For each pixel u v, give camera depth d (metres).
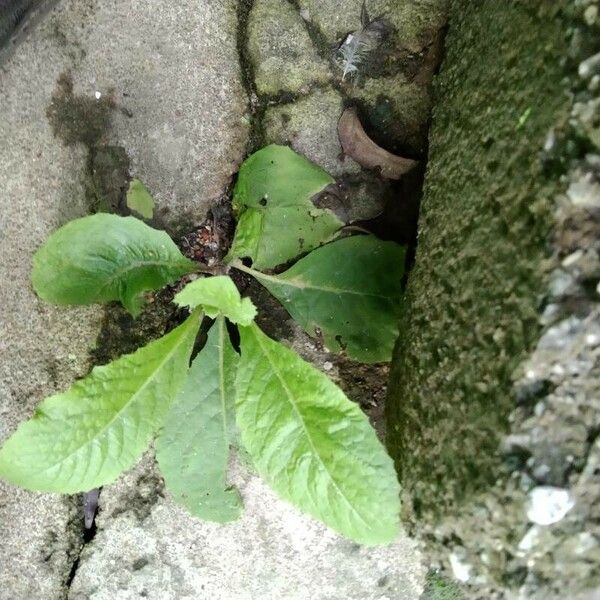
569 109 0.20
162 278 0.31
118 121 0.33
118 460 0.28
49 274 0.29
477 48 0.26
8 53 0.32
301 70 0.33
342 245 0.32
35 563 0.33
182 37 0.33
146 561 0.33
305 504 0.27
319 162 0.33
